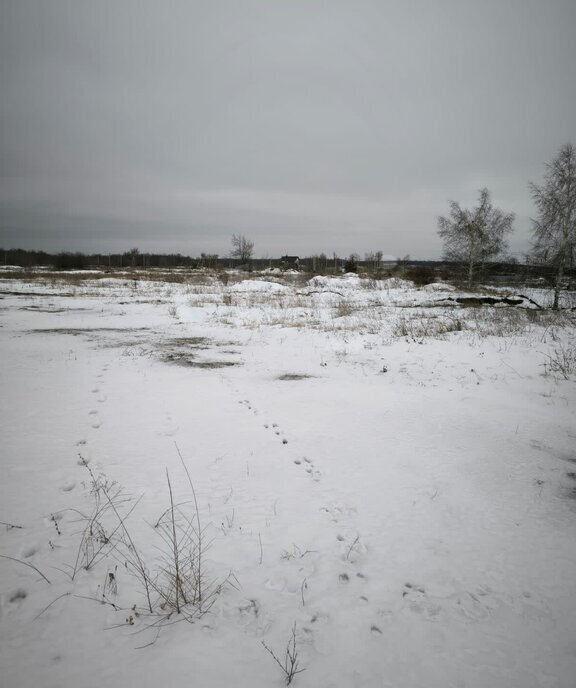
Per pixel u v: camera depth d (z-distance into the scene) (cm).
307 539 316
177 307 1905
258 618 241
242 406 634
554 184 1880
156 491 378
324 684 202
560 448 495
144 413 584
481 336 1112
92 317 1652
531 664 219
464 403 659
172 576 268
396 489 396
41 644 215
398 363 910
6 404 595
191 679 200
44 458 429
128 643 219
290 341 1194
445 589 271
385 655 221
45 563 276
